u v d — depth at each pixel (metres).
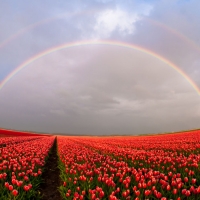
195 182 8.16
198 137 27.94
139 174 8.39
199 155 13.09
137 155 14.52
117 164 11.10
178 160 11.08
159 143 24.72
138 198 6.27
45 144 25.39
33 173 10.11
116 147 22.27
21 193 7.81
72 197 7.50
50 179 12.41
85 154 15.62
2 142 25.73
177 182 7.44
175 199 6.62
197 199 6.61
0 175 8.75
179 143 22.39
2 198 7.29
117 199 6.48
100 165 12.09
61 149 19.61
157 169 10.56
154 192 6.75
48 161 18.58
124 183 7.66
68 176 9.95
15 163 11.61
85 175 9.40
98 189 7.04
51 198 9.26
